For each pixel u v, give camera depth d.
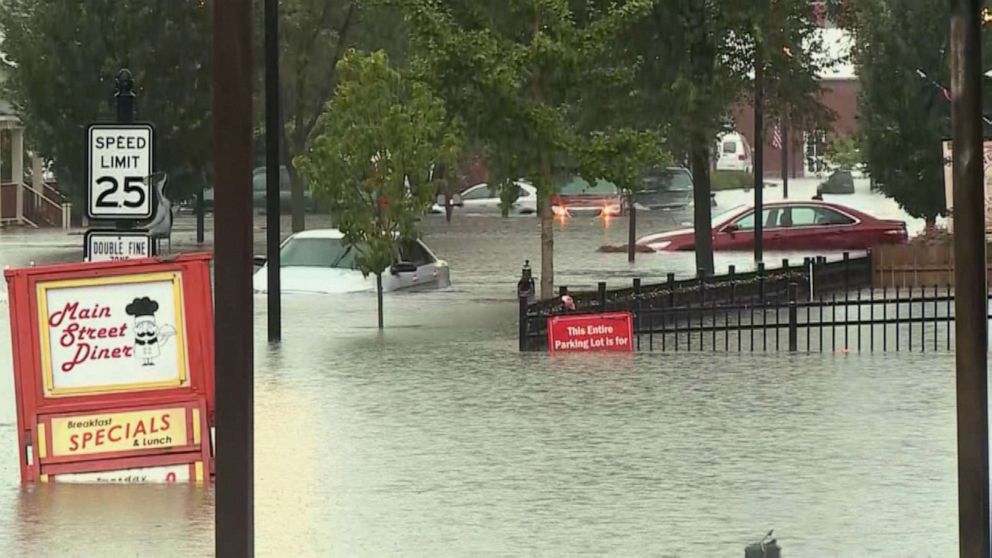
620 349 80.94
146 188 55.31
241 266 32.31
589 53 95.81
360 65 91.69
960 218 33.56
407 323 94.44
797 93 126.31
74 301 48.34
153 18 165.62
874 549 39.22
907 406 61.44
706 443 54.00
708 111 115.88
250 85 32.28
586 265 144.88
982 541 33.75
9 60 174.62
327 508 44.44
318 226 192.88
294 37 176.00
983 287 33.62
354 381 69.69
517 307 104.38
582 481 47.88
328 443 54.47
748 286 98.62
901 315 98.81
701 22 114.62
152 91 167.00
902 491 46.03
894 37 134.62
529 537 40.78
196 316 48.59
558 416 59.84
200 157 168.88
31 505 45.09
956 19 33.12
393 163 90.56
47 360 48.25
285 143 188.12
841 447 53.00
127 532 41.69
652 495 45.84
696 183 118.12
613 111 99.81
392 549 39.66
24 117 172.12
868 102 137.50
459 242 175.88
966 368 33.75
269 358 77.88
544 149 95.44
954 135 33.50
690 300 90.31
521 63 94.69
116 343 48.41
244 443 32.44
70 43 165.50
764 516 43.00
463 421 58.88
